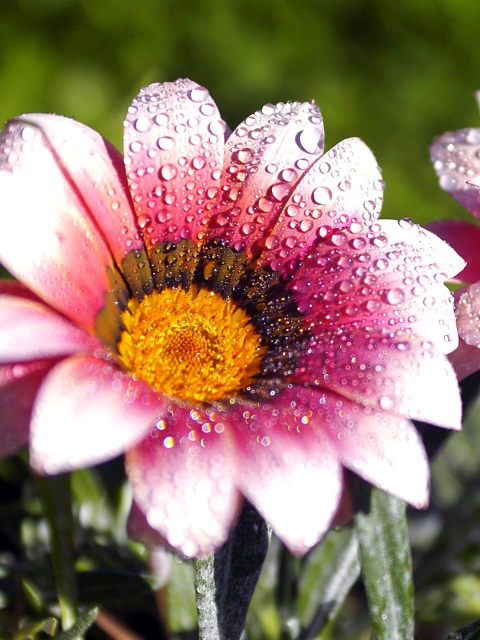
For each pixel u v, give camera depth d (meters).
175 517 0.19
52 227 0.20
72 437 0.19
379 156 0.62
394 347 0.21
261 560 0.22
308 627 0.25
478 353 0.22
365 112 0.63
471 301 0.22
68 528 0.21
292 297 0.22
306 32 0.63
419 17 0.64
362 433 0.20
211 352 0.23
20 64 0.57
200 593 0.21
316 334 0.22
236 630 0.21
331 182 0.22
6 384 0.20
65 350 0.19
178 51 0.62
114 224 0.22
